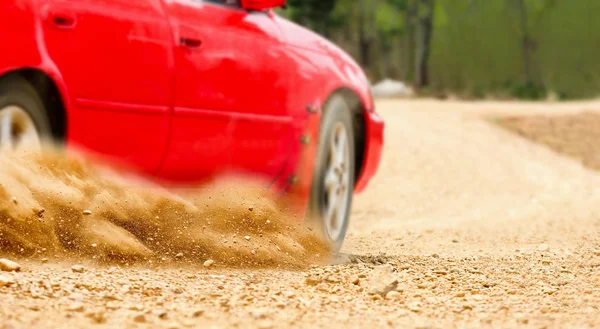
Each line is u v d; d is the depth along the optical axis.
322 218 8.00
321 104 7.87
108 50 6.09
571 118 36.09
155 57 6.38
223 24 7.05
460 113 36.56
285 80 7.53
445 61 100.69
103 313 4.79
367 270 7.07
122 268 6.07
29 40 5.64
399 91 56.88
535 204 18.00
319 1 67.00
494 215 15.88
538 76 94.00
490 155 27.80
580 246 10.01
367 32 73.12
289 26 7.94
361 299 5.95
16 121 5.79
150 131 6.41
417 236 11.54
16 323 4.41
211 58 6.80
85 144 6.08
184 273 6.20
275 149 7.48
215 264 6.48
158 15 6.48
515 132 34.19
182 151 6.68
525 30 85.06
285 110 7.54
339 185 8.33
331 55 8.33
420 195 19.91
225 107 6.93
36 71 5.84
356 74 8.64
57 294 5.16
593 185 23.30
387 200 19.02
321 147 7.98
